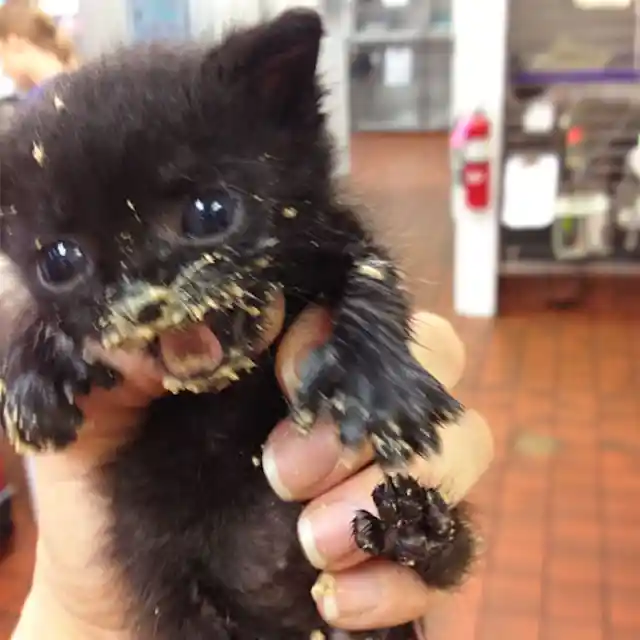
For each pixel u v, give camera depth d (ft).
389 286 0.51
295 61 0.47
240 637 0.55
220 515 0.53
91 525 0.60
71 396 0.51
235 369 0.45
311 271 0.49
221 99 0.44
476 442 0.62
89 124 0.42
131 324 0.41
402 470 0.50
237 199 0.43
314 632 0.55
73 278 0.43
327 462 0.50
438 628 0.75
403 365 0.49
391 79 4.92
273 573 0.54
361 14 4.94
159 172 0.42
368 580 0.51
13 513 1.46
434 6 4.90
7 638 1.19
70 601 0.62
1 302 0.51
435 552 0.53
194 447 0.53
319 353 0.49
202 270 0.42
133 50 0.48
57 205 0.42
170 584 0.55
